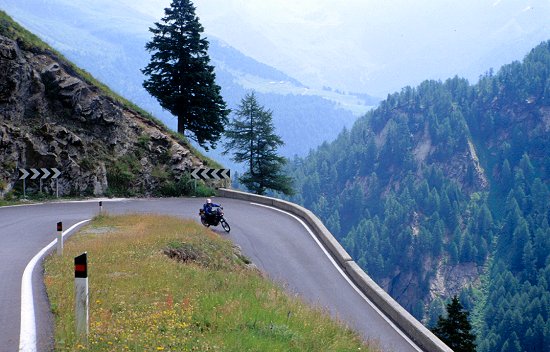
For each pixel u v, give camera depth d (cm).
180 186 4150
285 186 6019
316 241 2681
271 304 1289
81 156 3681
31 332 784
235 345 851
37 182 3397
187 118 5109
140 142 4162
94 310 950
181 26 4947
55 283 1116
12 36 3709
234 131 5941
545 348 18500
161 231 2145
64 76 3844
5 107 3394
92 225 2380
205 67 5059
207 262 1884
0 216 2642
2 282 1135
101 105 3984
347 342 1207
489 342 19412
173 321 932
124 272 1348
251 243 2547
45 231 2133
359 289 2016
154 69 5019
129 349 742
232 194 4150
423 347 1449
